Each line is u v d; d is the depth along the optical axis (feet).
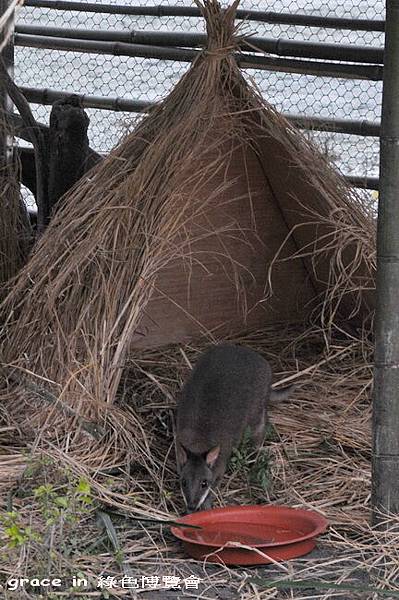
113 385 21.20
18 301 23.54
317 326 26.50
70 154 28.66
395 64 16.88
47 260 23.06
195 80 23.22
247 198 25.46
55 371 21.67
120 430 20.54
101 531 17.21
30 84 35.55
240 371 20.89
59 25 34.81
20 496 18.45
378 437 17.66
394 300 17.37
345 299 25.72
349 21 27.63
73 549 16.56
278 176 24.72
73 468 19.07
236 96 23.39
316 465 20.35
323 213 23.98
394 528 17.47
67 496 16.67
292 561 16.56
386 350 17.47
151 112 23.99
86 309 21.67
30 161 31.27
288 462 20.40
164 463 20.10
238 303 26.48
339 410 22.80
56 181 28.76
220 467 19.71
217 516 17.71
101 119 33.42
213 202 24.89
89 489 16.89
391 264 17.30
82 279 22.21
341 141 29.32
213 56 22.98
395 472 17.62
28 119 29.60
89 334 21.54
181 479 18.94
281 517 17.69
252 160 24.94
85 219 22.93
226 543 16.51
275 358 25.40
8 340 22.95
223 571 16.34
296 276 27.02
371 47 27.22
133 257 21.77
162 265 21.93
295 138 23.84
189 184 22.85
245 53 29.66
